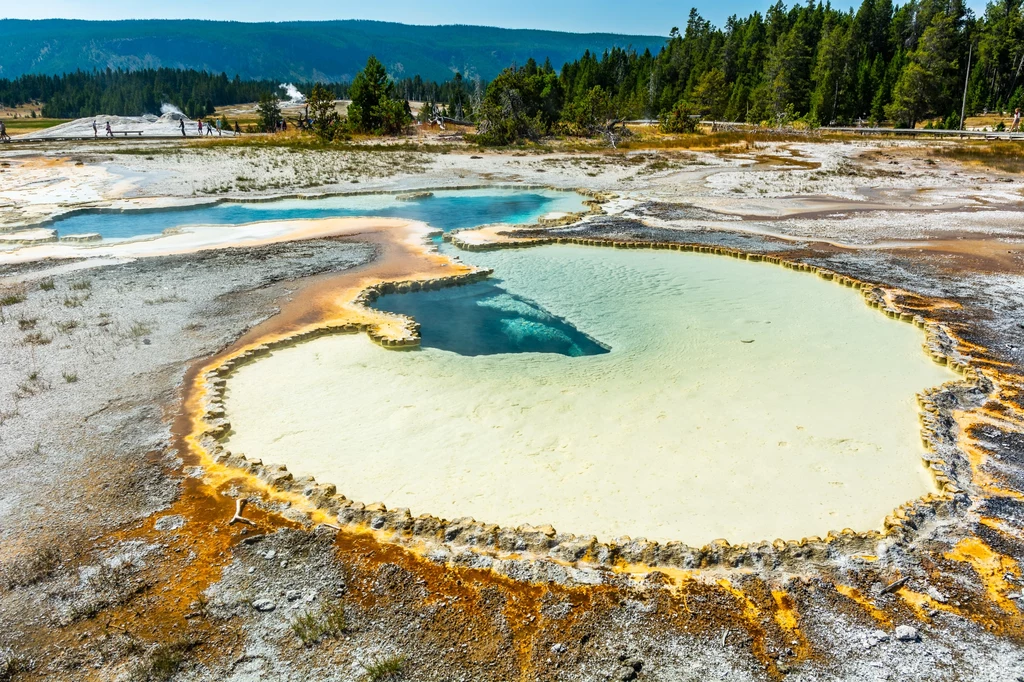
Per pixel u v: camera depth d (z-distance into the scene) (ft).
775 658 19.85
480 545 24.85
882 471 30.35
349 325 46.44
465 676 19.17
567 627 20.99
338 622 21.04
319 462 30.96
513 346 44.93
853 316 49.65
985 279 57.06
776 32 264.93
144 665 19.51
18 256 63.41
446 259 63.57
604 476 29.99
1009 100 208.85
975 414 34.81
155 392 36.60
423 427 33.96
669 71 280.72
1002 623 21.16
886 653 19.98
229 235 72.90
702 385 38.60
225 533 25.38
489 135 163.84
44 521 25.89
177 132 206.39
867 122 218.38
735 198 95.96
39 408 34.55
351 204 94.43
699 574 23.34
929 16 247.29
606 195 98.63
